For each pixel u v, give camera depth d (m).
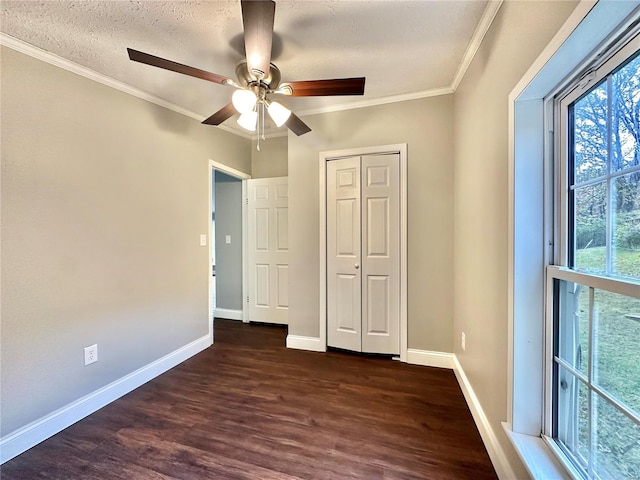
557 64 0.99
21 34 1.60
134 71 2.04
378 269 2.71
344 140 2.77
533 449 1.18
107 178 2.10
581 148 1.08
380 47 1.83
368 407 1.95
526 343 1.25
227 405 1.99
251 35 1.36
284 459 1.50
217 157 3.21
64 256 1.84
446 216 2.50
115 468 1.46
